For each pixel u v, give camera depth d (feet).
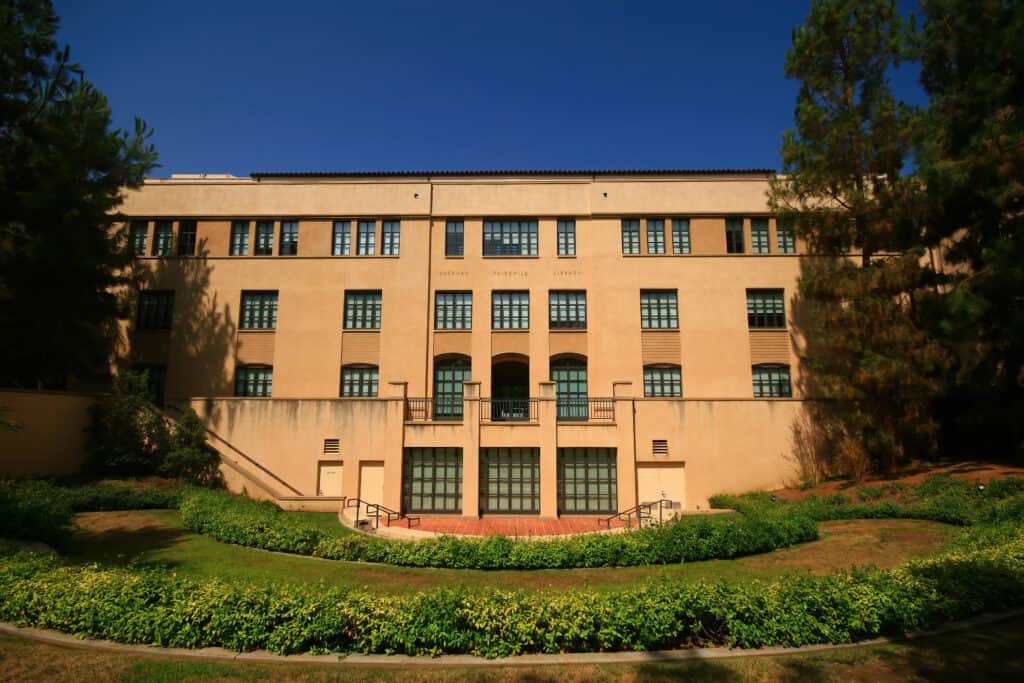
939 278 65.82
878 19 69.26
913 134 64.13
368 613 24.86
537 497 72.90
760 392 83.76
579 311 86.94
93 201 65.92
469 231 88.89
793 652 24.12
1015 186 53.26
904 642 24.82
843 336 67.41
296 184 89.71
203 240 88.58
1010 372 65.51
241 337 85.76
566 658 23.77
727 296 85.97
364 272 87.35
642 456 77.05
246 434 78.18
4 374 66.13
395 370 84.33
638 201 88.89
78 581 27.35
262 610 25.02
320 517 66.49
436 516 72.13
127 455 68.74
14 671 22.07
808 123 70.74
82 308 67.36
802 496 69.00
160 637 24.53
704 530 45.78
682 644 24.88
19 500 40.96
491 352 85.20
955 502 53.47
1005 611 27.55
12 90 57.26
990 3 57.93
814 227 73.10
